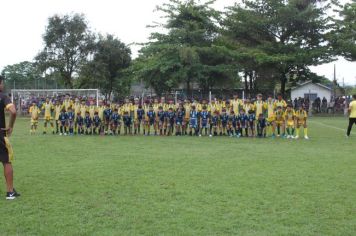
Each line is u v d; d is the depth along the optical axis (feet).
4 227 19.53
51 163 36.81
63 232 18.85
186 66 111.96
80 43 134.92
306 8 113.50
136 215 21.25
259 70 117.70
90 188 27.09
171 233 18.66
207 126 63.26
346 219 20.61
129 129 65.46
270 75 119.34
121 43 144.66
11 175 24.84
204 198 24.47
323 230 19.04
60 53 134.10
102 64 135.23
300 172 32.32
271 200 24.02
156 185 27.81
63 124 65.31
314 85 156.87
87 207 22.76
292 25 115.75
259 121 61.16
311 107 121.90
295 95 157.07
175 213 21.56
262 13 119.14
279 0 115.55
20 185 28.12
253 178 30.04
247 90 121.70
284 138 59.00
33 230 19.15
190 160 38.34
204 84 121.90
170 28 119.14
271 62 111.34
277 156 40.88
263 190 26.40
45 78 141.08
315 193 25.66
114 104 65.77
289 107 60.29
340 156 40.86
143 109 64.90
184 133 65.00
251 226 19.57
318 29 116.57
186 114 64.59
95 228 19.34
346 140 55.93
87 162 37.29
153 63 113.60
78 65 134.51
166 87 120.88
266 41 118.21
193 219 20.56
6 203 23.61
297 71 122.72
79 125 65.72
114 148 47.24
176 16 118.83
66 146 49.19
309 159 38.93
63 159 39.11
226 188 26.91
